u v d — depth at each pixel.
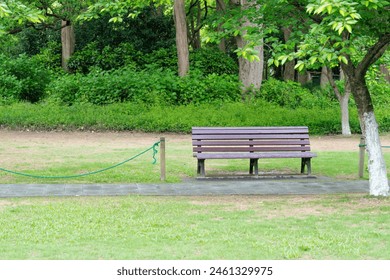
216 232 9.62
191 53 38.06
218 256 8.23
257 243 8.89
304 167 16.48
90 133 25.45
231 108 28.83
